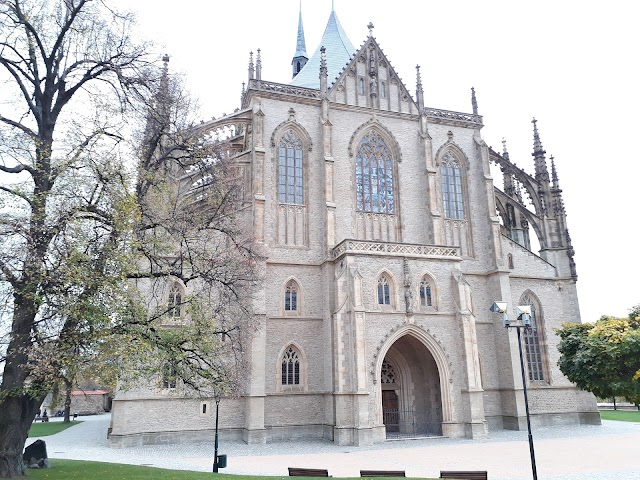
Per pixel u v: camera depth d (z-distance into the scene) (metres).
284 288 52.38
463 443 44.50
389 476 25.59
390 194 59.78
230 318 36.84
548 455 36.31
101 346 21.75
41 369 20.05
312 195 55.97
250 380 46.88
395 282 49.97
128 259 23.22
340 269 50.47
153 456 37.66
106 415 103.75
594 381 30.73
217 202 35.97
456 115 64.75
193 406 47.06
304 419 49.31
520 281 61.50
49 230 21.66
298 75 70.94
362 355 45.84
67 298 20.73
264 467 32.06
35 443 27.84
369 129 60.44
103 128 26.17
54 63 28.55
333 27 72.81
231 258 33.62
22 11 26.59
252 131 55.34
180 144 32.09
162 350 25.67
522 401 56.00
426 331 49.72
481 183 63.28
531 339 60.28
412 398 53.72
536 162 68.00
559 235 64.94
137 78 29.58
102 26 28.92
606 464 31.77
